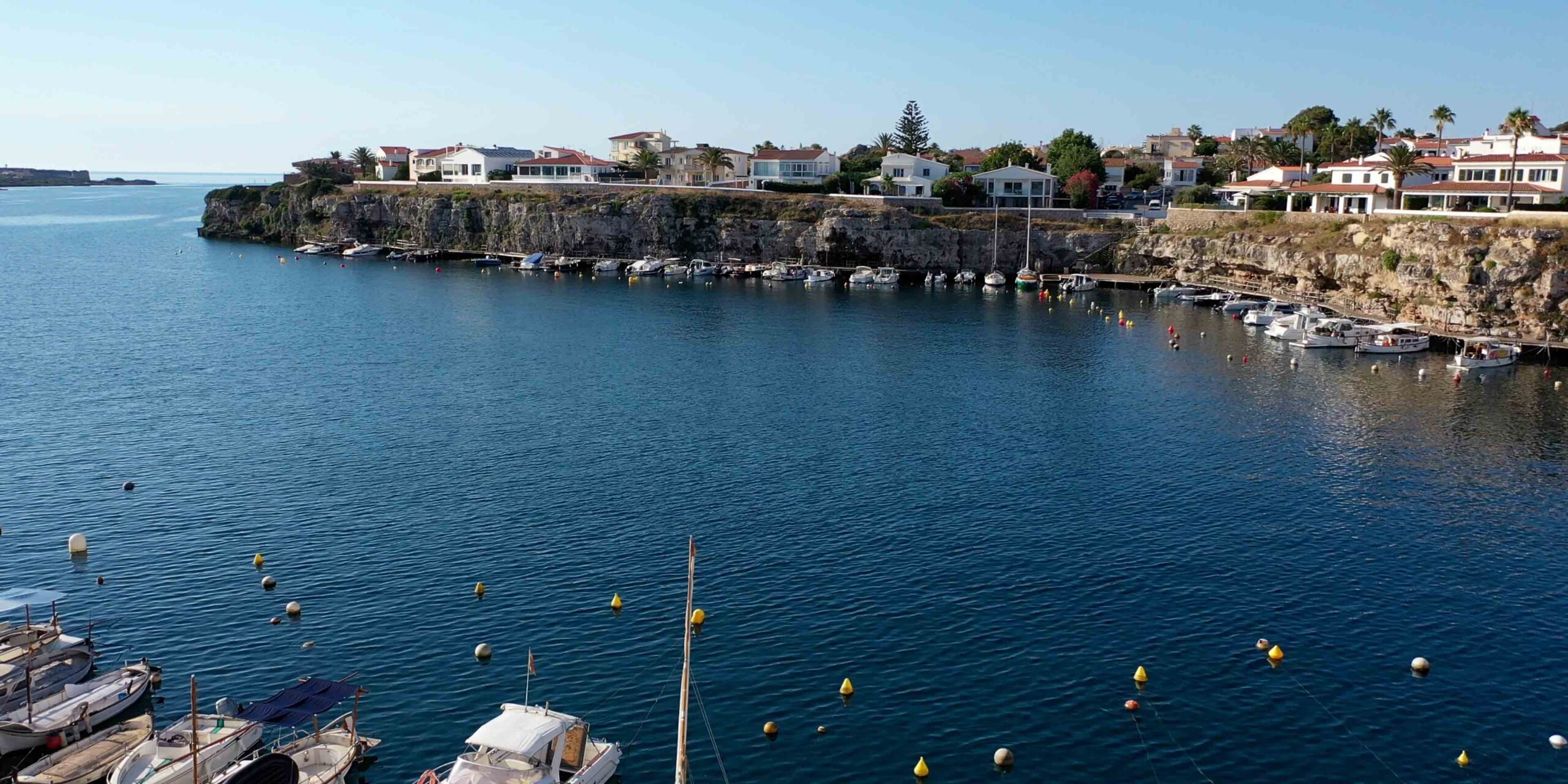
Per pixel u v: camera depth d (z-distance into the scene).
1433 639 58.59
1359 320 154.00
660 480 83.00
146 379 116.56
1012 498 79.56
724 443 93.31
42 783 44.97
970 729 50.34
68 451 88.94
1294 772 47.53
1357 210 193.62
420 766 47.59
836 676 54.59
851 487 81.69
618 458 88.38
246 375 119.00
